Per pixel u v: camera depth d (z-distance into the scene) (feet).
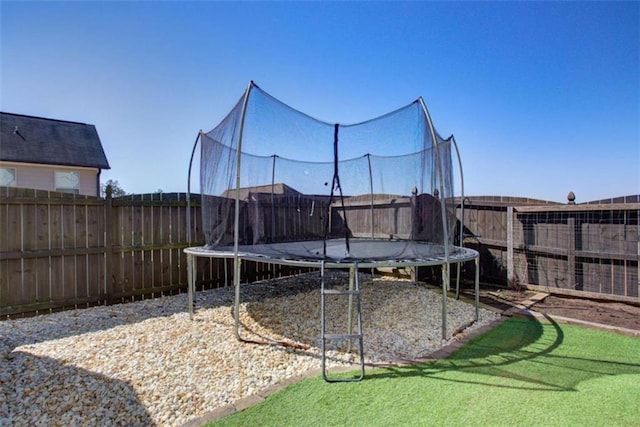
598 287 18.65
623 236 17.81
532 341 13.07
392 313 17.24
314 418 8.00
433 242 15.19
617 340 13.01
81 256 18.22
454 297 19.95
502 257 22.29
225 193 15.29
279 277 26.04
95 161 43.55
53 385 9.62
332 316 16.78
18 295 16.52
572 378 9.82
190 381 10.11
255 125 13.79
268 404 8.69
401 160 18.04
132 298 19.71
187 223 21.01
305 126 15.72
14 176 38.55
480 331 14.37
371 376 10.16
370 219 23.02
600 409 8.09
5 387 9.46
